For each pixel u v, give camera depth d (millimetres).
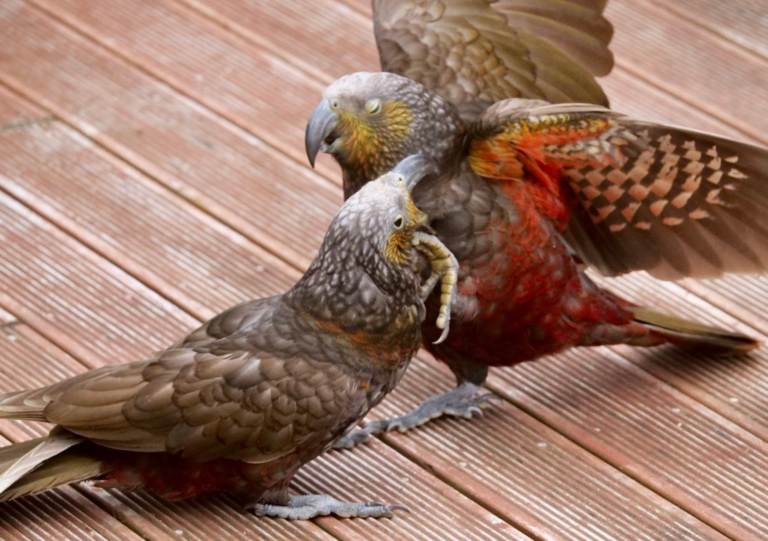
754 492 7844
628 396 8648
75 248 9750
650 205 8156
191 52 12117
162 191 10445
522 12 8562
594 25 8469
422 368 9016
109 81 11688
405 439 8195
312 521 7371
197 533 7168
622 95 11664
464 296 7906
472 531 7418
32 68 11773
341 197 10555
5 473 6539
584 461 8062
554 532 7457
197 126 11227
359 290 6996
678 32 12531
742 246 8227
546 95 8656
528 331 8258
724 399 8641
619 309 8562
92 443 6988
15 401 6914
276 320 7133
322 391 6965
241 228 10133
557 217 8203
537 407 8531
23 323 8961
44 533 7031
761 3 12945
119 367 6988
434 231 7801
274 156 10945
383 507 7445
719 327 9297
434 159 7711
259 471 7066
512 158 7762
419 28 8727
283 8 12797
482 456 8078
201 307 9289
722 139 7402
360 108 7695
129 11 12594
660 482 7898
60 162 10672
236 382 6859
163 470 7004
